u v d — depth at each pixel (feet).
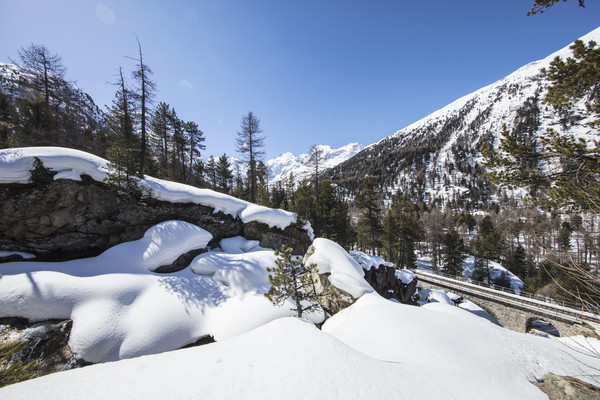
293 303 40.01
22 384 12.16
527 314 71.10
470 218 236.22
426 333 25.45
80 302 33.27
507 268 153.69
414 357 22.33
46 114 71.92
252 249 60.64
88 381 12.50
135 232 50.26
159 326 32.68
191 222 56.95
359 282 40.06
